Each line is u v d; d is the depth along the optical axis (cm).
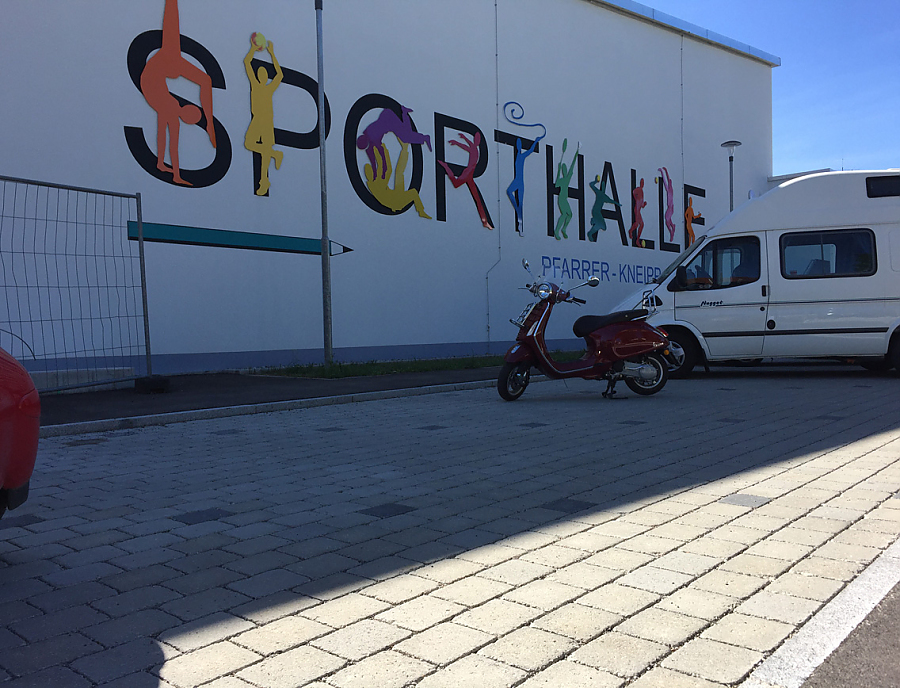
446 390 1147
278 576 339
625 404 928
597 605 296
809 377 1262
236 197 1441
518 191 1988
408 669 245
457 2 1847
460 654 255
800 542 371
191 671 246
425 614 290
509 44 1972
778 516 418
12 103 1183
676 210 2512
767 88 2914
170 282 1345
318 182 1564
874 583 315
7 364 337
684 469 547
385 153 1689
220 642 268
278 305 1498
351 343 1622
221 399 974
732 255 1248
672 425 751
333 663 250
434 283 1784
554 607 295
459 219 1844
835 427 715
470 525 416
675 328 1273
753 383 1172
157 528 423
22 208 1153
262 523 429
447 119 1819
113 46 1288
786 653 253
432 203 1784
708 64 2636
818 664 245
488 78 1920
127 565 359
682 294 1264
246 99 1457
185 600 311
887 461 558
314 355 1551
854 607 290
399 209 1716
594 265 2216
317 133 1564
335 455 636
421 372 1396
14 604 310
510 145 1970
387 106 1694
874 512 422
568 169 2133
